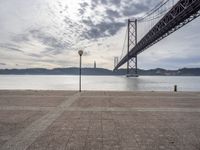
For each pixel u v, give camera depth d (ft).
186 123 16.62
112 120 17.44
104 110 21.72
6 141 12.33
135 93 38.17
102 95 34.81
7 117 18.30
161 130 14.70
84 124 16.11
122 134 13.75
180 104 25.79
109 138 12.95
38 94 35.76
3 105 24.54
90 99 29.84
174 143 12.16
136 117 18.61
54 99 29.68
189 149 11.31
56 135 13.44
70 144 11.89
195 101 28.45
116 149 11.23
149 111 21.36
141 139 12.82
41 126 15.49
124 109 22.31
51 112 20.54
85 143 12.07
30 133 13.83
